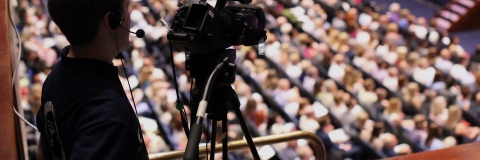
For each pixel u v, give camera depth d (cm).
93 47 210
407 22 1691
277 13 1805
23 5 1598
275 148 1081
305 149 1074
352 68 1412
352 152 1148
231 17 217
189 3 212
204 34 205
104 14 204
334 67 1445
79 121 196
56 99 207
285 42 1634
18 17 1560
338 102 1291
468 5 1803
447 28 1805
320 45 1581
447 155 280
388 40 1598
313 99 1347
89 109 197
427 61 1430
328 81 1377
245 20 218
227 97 219
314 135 334
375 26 1700
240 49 1546
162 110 1260
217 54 216
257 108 1272
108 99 199
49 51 1441
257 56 1551
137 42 1556
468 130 1177
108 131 191
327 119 1238
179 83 1386
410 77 1405
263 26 234
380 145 1139
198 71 217
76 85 204
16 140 198
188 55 220
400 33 1658
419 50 1545
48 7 206
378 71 1432
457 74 1388
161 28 1633
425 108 1273
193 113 220
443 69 1421
